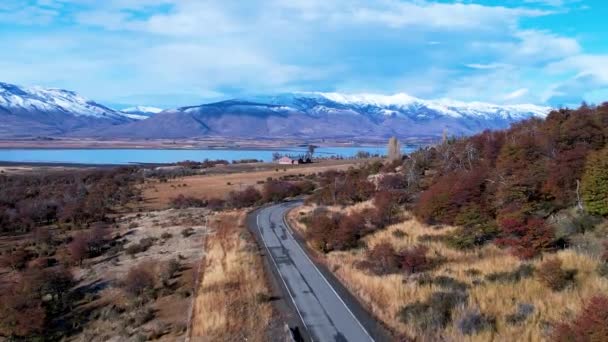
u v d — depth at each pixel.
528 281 35.69
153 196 128.12
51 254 74.50
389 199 70.31
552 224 45.34
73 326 45.78
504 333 29.22
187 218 91.50
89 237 74.06
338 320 35.44
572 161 53.62
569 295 32.03
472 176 61.50
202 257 59.84
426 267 44.41
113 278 57.16
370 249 53.50
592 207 44.88
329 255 54.97
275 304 39.69
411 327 32.12
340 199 88.94
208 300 42.31
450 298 34.84
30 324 45.00
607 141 60.88
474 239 48.78
